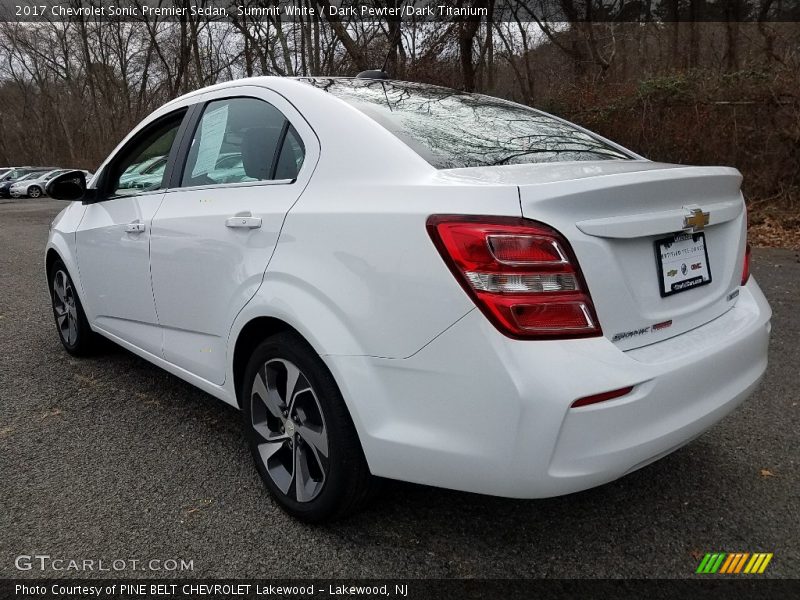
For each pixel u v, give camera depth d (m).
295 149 2.47
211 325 2.69
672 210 2.05
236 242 2.50
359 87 2.79
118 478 2.71
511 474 1.78
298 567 2.14
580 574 2.10
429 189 1.95
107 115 30.78
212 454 2.93
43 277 7.35
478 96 3.14
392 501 2.52
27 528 2.35
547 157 2.45
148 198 3.14
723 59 15.62
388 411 1.99
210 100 3.00
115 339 3.68
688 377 1.97
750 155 10.73
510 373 1.73
